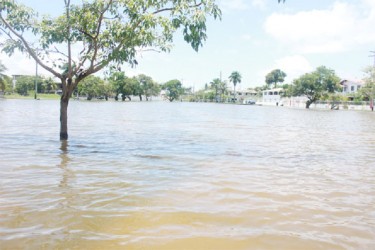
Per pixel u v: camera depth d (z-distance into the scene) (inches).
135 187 255.6
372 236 172.1
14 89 4104.3
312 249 155.6
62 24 472.4
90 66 498.0
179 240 161.6
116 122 901.8
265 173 316.5
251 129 804.6
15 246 151.6
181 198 229.5
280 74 6412.4
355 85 3946.9
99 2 441.4
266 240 164.1
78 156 384.8
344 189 263.3
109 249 150.2
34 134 580.1
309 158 406.3
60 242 156.6
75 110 1513.3
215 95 6033.5
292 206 218.1
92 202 216.5
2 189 241.8
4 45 474.3
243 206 215.6
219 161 373.7
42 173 295.7
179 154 415.2
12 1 442.9
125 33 431.8
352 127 941.8
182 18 393.4
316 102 3595.0
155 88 5502.0
